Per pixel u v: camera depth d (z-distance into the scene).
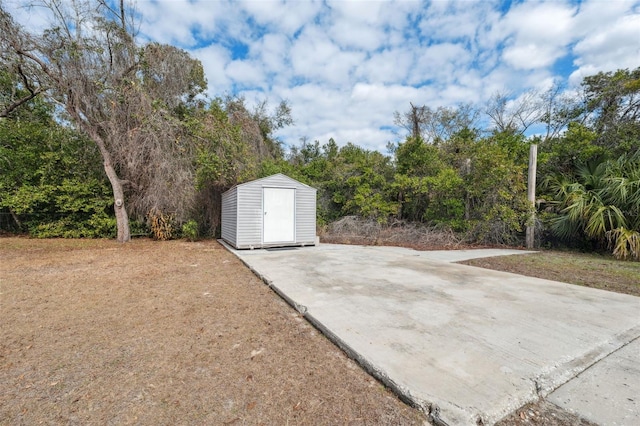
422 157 10.91
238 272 5.19
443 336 2.50
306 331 2.75
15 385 1.90
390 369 1.97
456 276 4.76
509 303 3.39
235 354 2.31
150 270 5.29
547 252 7.66
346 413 1.64
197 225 10.09
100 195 9.88
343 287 4.04
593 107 11.15
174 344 2.47
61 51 8.09
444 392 1.73
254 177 10.63
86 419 1.59
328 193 12.36
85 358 2.24
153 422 1.56
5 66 8.25
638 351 2.31
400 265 5.66
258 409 1.67
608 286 4.25
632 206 6.96
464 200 9.55
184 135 9.52
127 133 8.83
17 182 9.41
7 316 3.08
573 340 2.45
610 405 1.68
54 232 9.54
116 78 8.87
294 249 7.95
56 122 10.02
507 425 1.53
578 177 8.81
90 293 3.90
